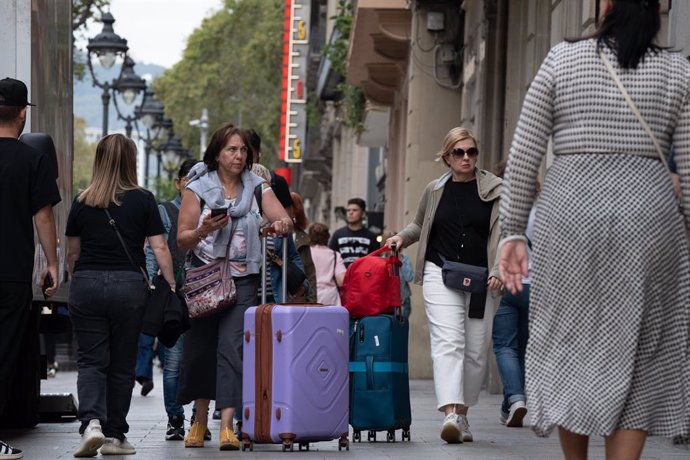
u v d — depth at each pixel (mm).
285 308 19281
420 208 21734
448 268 20969
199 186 20031
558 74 11391
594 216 11117
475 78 42969
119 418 19188
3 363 17844
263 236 20109
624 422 11195
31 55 21297
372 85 66625
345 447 19781
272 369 19328
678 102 11297
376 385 20984
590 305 11148
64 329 25984
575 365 11148
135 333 19125
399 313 21266
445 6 48312
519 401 23969
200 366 20344
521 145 11484
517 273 11547
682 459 17828
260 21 167750
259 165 22141
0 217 17891
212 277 19734
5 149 18078
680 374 11289
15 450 18359
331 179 122188
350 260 37031
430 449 19938
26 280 17953
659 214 11148
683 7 20984
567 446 11414
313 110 110125
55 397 26062
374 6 51531
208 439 21812
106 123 61875
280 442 19531
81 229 19109
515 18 37500
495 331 24516
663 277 11227
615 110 11211
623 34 11258
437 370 20984
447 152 21375
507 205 11523
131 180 19281
